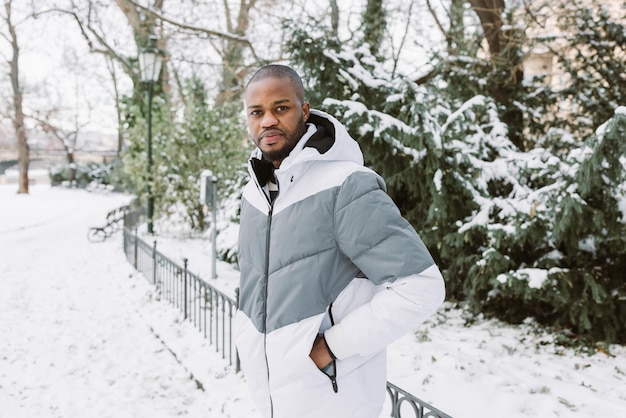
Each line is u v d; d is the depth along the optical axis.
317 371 1.27
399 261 1.16
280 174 1.34
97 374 4.65
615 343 4.77
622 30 6.33
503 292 5.26
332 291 1.28
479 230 5.08
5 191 38.19
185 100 14.75
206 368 4.48
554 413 3.38
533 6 7.64
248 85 1.35
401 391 2.55
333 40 5.82
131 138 14.93
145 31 15.48
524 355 4.52
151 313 6.47
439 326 5.39
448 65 6.69
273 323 1.33
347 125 5.35
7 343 5.50
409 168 5.45
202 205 13.67
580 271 4.70
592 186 4.34
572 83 6.68
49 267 9.98
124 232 11.59
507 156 5.74
